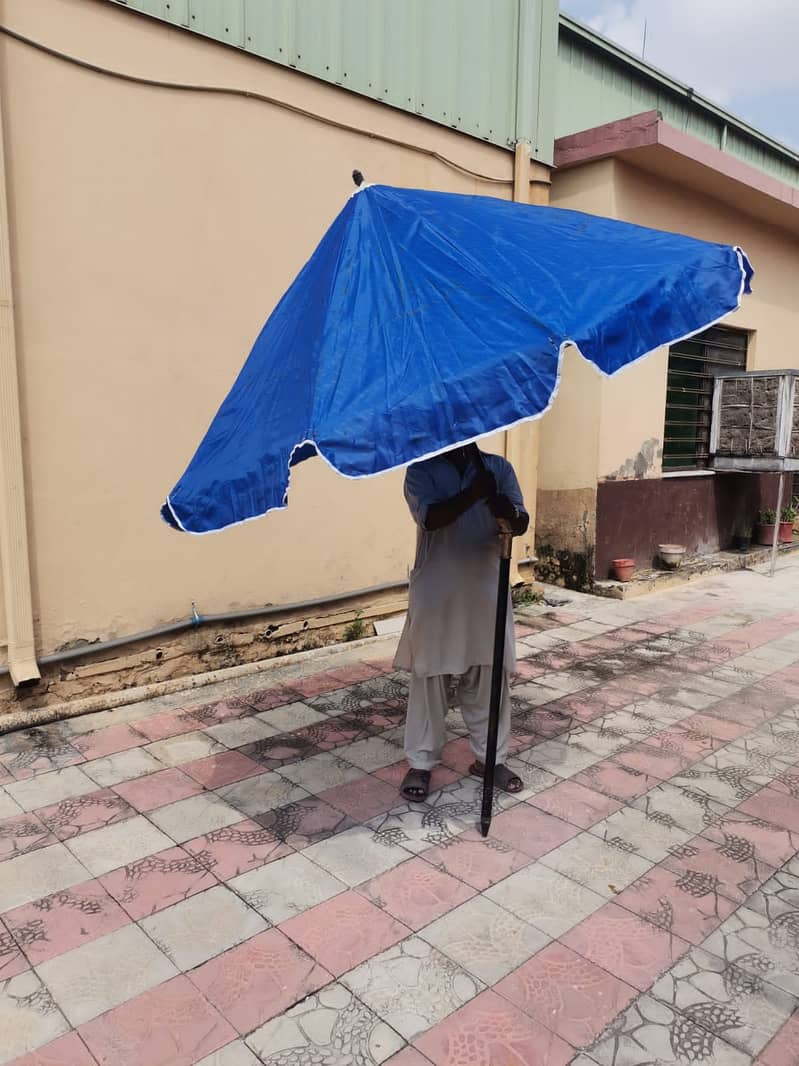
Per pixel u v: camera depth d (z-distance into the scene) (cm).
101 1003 219
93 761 363
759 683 476
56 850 292
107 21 389
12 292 370
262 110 453
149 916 255
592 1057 202
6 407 371
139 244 412
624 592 675
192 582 455
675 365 779
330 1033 209
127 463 421
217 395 452
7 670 388
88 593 415
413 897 266
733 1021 214
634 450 715
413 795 329
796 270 905
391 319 249
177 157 422
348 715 419
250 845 296
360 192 300
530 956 238
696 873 281
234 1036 208
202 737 391
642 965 235
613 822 315
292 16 458
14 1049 204
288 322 294
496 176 605
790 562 846
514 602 651
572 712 430
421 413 222
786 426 761
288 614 505
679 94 914
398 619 570
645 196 680
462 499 292
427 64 538
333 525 522
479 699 331
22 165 371
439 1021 213
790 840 304
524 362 227
